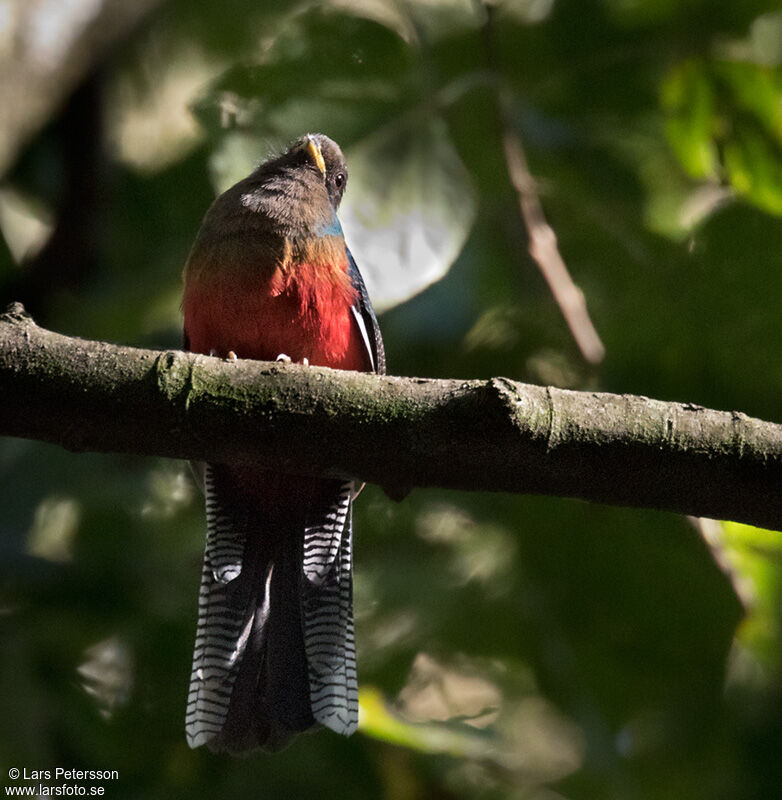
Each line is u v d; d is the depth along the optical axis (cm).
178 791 1073
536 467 647
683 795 1131
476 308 1254
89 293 1259
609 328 1180
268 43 1341
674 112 1199
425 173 1087
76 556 1172
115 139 1408
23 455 1183
